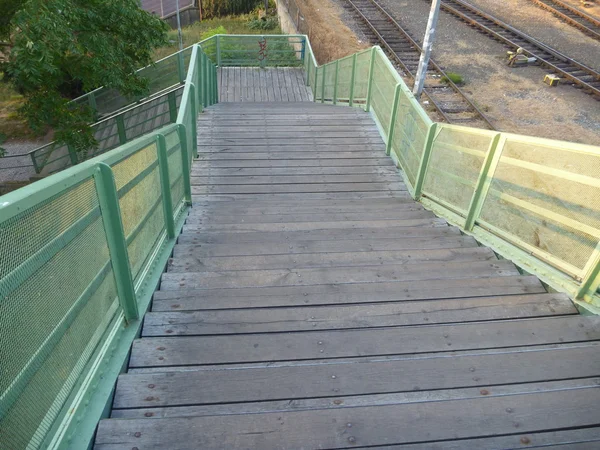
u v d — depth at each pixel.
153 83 13.68
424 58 10.51
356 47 15.34
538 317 3.06
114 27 10.31
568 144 3.24
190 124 6.60
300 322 2.88
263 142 8.10
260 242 4.33
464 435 2.05
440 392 2.32
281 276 3.52
